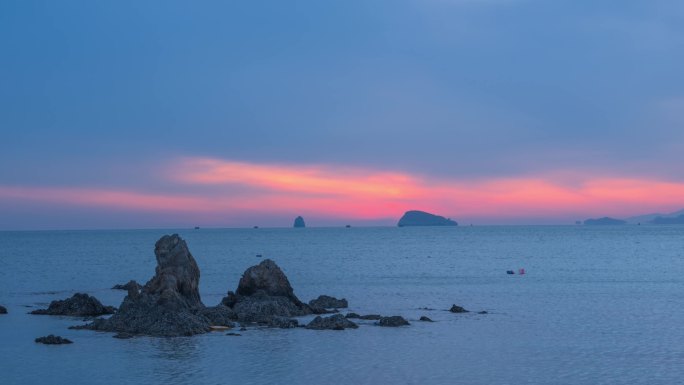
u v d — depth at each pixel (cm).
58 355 4528
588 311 6712
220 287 9338
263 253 19088
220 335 5238
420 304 7362
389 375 4088
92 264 14288
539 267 13212
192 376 4034
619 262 14488
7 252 19638
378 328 5597
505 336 5284
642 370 4216
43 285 9619
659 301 7531
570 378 4038
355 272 12100
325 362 4381
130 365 4269
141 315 5462
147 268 13125
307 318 6228
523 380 3994
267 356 4534
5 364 4291
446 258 16388
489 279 10575
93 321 5581
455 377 4053
